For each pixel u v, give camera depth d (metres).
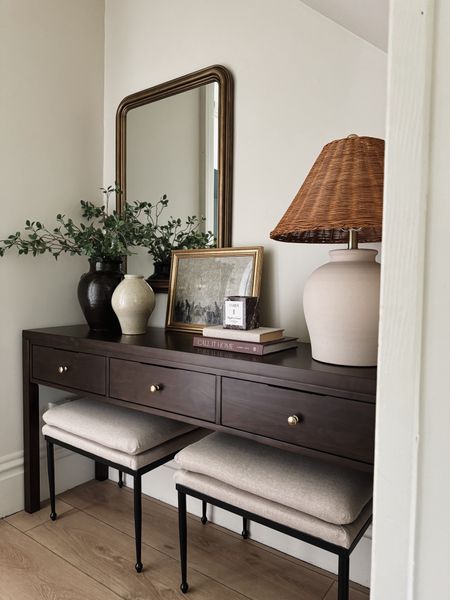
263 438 1.17
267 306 1.66
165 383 1.38
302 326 1.59
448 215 0.57
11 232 1.85
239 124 1.72
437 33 0.57
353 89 1.46
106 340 1.58
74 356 1.66
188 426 1.60
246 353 1.30
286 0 1.60
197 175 1.83
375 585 0.64
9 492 1.86
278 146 1.62
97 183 2.19
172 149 1.90
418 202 0.59
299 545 1.60
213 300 1.73
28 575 1.48
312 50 1.54
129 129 2.07
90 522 1.81
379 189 1.05
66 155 2.05
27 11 1.87
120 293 1.71
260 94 1.66
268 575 1.50
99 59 2.17
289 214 1.16
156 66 1.98
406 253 0.60
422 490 0.60
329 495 1.08
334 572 1.53
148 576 1.48
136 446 1.43
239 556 1.60
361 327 1.10
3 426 1.85
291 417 1.10
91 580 1.46
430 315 0.59
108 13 2.17
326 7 1.30
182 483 1.33
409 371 0.61
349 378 1.02
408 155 0.60
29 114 1.89
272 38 1.63
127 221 1.96
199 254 1.79
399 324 0.61
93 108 2.15
